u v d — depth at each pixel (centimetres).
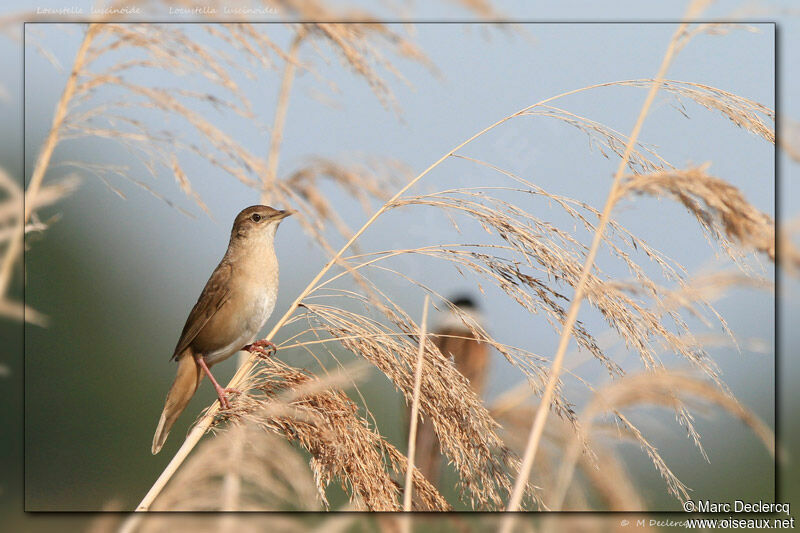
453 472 564
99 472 1731
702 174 483
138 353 2141
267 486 402
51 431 1833
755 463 1063
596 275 551
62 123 483
